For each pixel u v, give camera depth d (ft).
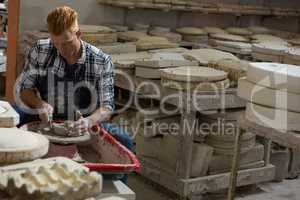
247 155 10.59
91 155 6.17
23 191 3.95
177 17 16.89
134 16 15.78
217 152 10.33
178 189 9.78
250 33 16.30
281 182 11.82
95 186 4.26
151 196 10.28
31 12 13.61
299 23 20.13
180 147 9.73
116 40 13.23
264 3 19.17
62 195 3.98
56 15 6.93
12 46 13.32
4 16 16.90
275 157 11.51
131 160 5.42
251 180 10.62
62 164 4.62
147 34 14.64
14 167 4.63
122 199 4.77
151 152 10.80
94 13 14.78
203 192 9.95
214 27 17.33
